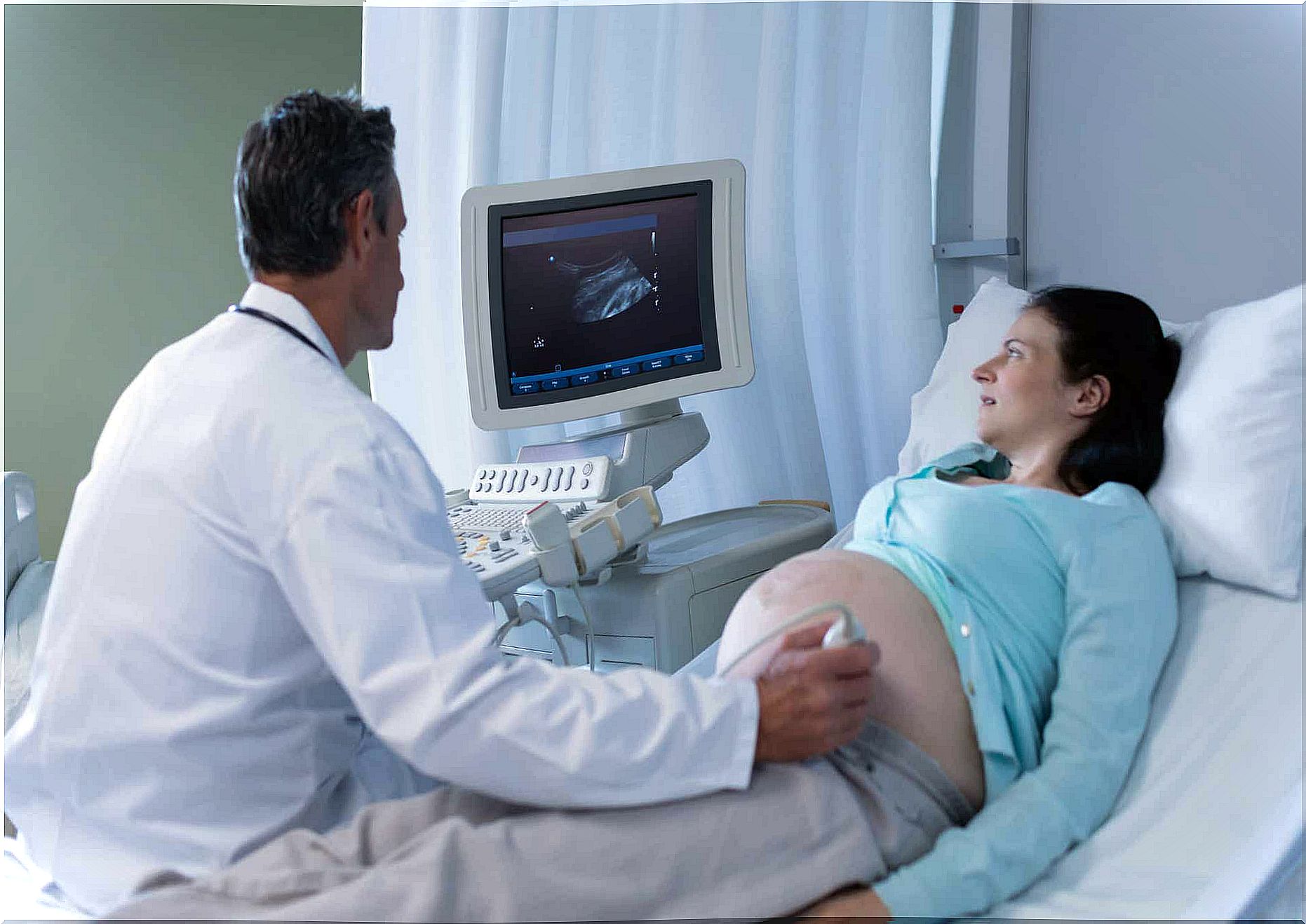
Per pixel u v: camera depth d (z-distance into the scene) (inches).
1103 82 82.3
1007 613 44.8
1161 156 79.4
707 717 35.0
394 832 36.0
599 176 73.7
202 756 36.2
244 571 35.8
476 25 93.3
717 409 95.1
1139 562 44.7
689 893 34.2
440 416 98.5
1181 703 43.3
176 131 119.8
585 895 33.1
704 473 97.3
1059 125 85.7
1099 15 82.0
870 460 95.1
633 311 74.1
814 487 91.8
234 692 36.2
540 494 71.7
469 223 74.2
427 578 33.8
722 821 34.9
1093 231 84.4
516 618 59.2
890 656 42.1
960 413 62.7
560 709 33.3
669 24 93.0
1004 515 46.7
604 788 33.7
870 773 38.6
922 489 50.8
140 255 120.3
